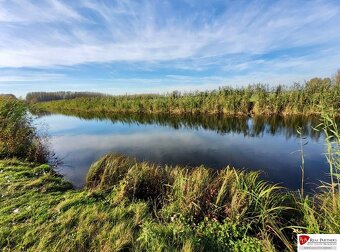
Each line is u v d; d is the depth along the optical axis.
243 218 4.01
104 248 3.28
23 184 5.46
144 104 25.95
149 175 5.86
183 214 4.25
